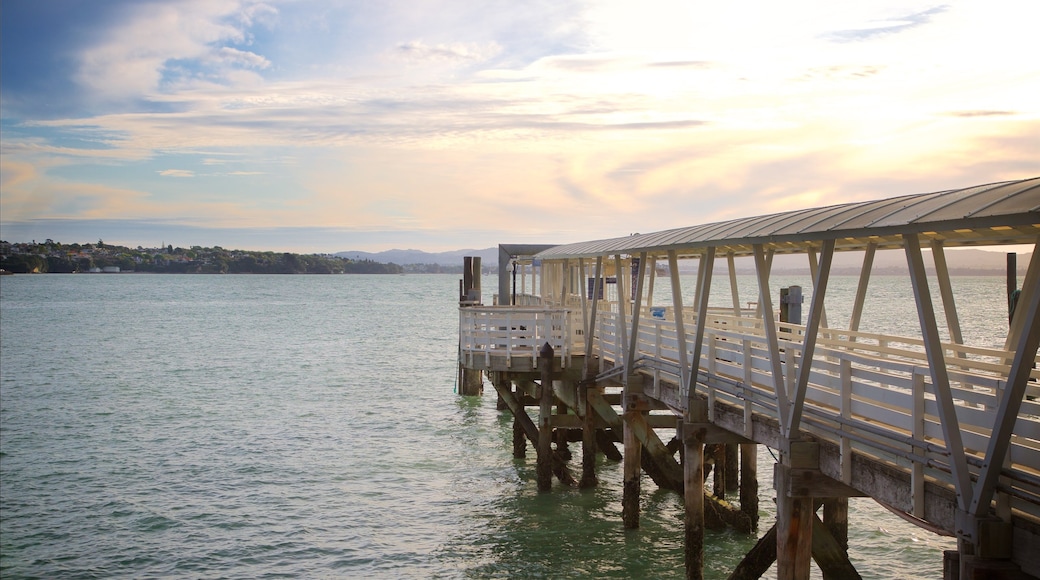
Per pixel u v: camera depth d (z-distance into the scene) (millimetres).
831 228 8703
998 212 6484
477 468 24656
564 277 27312
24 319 92438
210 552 18188
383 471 24484
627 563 16922
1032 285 8812
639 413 17531
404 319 93750
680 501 20547
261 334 72375
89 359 53438
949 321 10453
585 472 21734
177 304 128500
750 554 12555
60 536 19188
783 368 12211
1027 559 7016
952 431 7441
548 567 16891
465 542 18484
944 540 17453
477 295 35906
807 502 10234
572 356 21891
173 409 34719
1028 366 6711
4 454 26766
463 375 37188
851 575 10891
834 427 9781
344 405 35438
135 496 22125
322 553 18062
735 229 11742
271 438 28953
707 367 14258
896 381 8891
